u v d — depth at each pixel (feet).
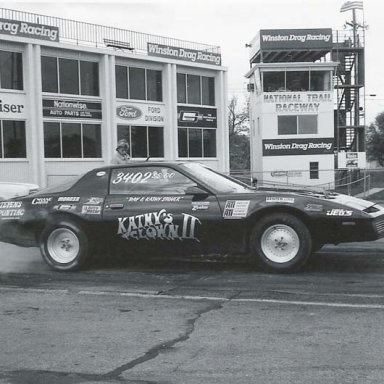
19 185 38.81
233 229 23.68
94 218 25.05
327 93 135.33
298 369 13.05
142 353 14.39
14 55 92.63
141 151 111.75
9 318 17.92
